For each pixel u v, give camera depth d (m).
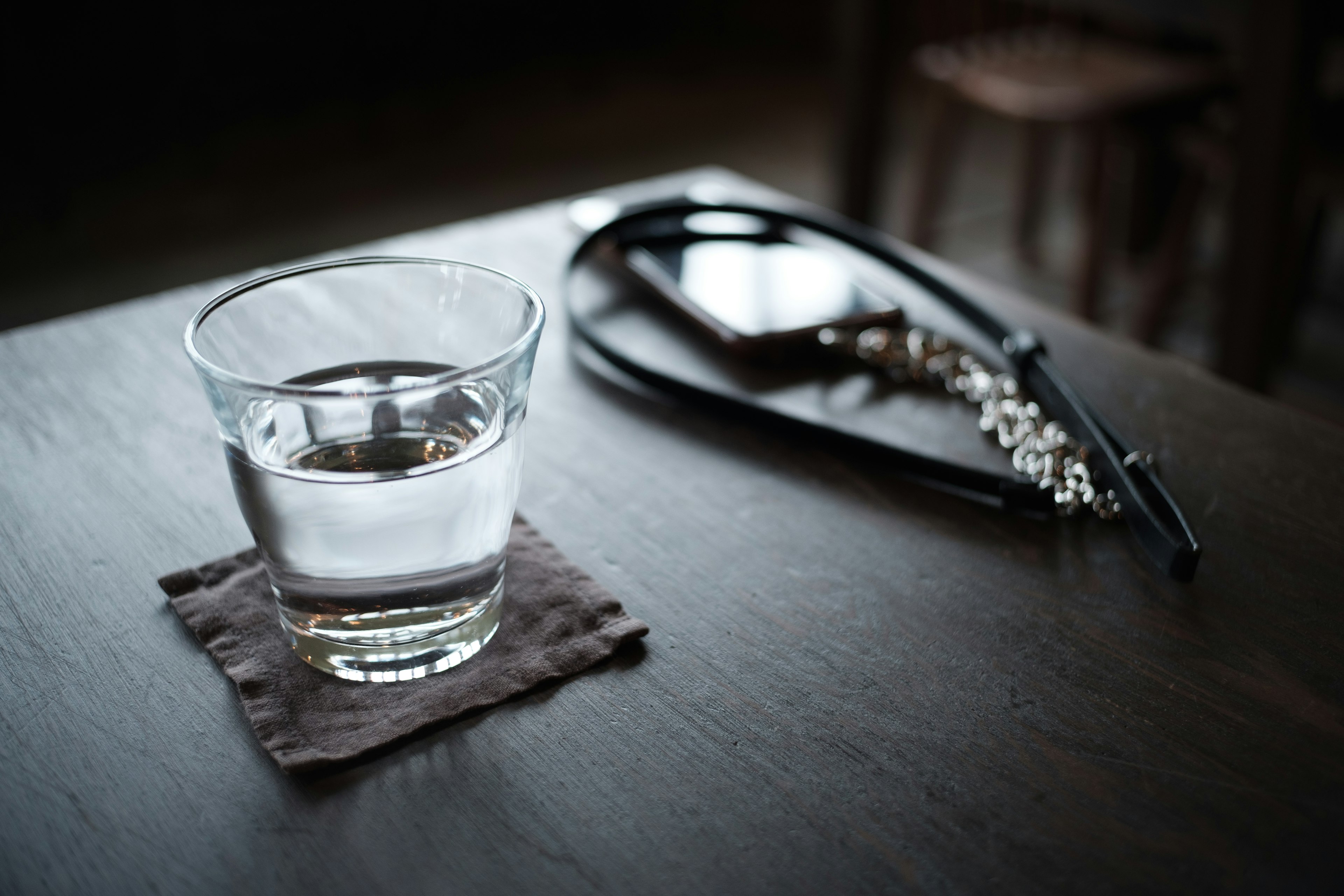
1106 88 1.67
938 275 0.72
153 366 0.66
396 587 0.48
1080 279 1.79
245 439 0.46
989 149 2.75
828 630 0.52
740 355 0.66
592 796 0.47
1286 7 1.21
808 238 0.79
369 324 0.53
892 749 0.48
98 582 0.54
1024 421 0.63
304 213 2.29
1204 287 1.99
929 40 1.89
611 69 3.21
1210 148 1.55
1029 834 0.46
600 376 0.65
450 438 0.49
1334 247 2.13
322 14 2.80
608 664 0.51
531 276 0.74
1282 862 0.45
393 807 0.46
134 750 0.48
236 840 0.45
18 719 0.49
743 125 2.82
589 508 0.57
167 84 2.64
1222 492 0.58
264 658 0.50
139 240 2.17
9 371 0.65
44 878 0.45
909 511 0.57
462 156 2.61
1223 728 0.49
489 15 3.10
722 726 0.49
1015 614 0.53
